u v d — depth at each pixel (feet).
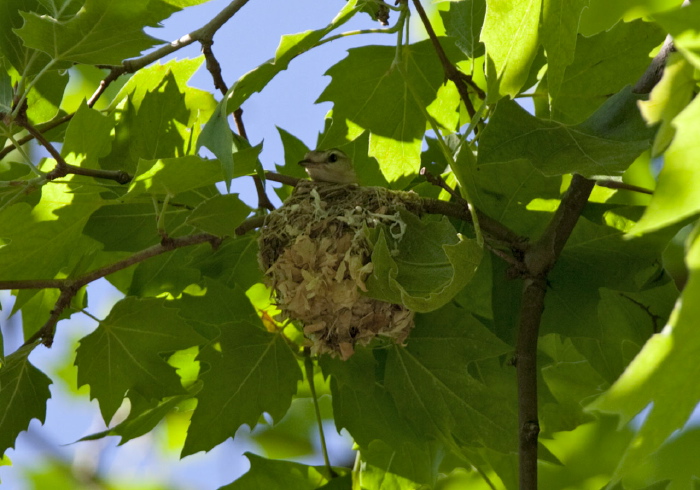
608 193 16.67
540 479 21.29
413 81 17.52
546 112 17.60
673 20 5.23
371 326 15.46
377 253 12.66
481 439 15.61
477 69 18.85
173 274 18.07
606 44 16.47
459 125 18.97
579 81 16.99
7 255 15.51
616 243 15.11
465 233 16.31
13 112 13.89
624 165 12.05
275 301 17.06
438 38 17.51
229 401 16.21
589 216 15.58
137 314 15.96
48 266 16.15
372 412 16.97
